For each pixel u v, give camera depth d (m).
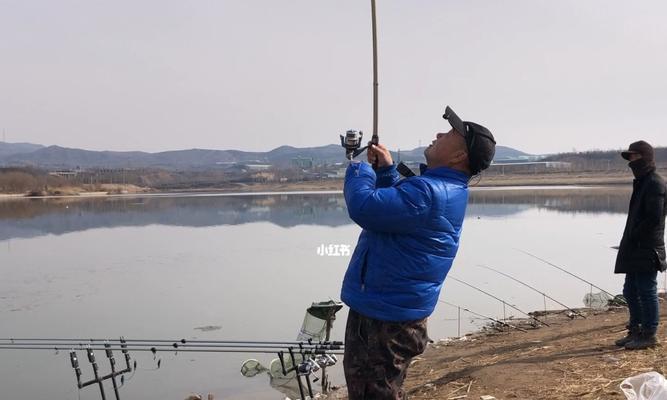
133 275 16.19
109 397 7.68
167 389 7.88
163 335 10.24
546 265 16.12
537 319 9.81
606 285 13.34
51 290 14.28
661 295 10.09
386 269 2.81
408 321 2.85
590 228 25.50
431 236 2.81
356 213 2.78
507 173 100.12
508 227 26.22
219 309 12.05
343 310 11.53
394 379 2.91
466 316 10.76
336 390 7.25
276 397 7.44
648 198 5.51
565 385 4.91
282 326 10.65
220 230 27.80
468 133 2.93
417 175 3.06
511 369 5.66
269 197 65.75
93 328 10.82
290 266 17.19
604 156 112.06
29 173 83.69
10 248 22.17
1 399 7.64
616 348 5.94
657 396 3.79
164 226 30.45
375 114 3.21
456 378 5.80
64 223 33.00
